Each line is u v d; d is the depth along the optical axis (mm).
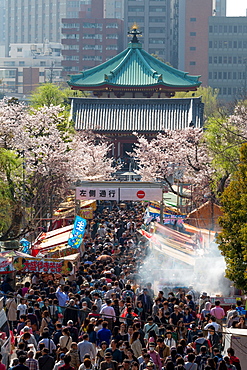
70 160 104000
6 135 94312
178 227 89750
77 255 63594
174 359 37219
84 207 96062
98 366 38219
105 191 83000
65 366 34000
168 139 122875
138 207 137875
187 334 44219
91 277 60688
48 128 109188
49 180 96875
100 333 41250
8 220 67125
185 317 47250
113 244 83438
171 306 49344
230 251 54562
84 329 42344
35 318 44344
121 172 188000
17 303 51656
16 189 88375
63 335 39625
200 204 108000
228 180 110312
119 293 53312
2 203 67000
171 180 121500
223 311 48875
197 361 37156
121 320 45188
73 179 104625
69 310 46250
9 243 69438
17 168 85750
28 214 80312
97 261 68125
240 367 37594
